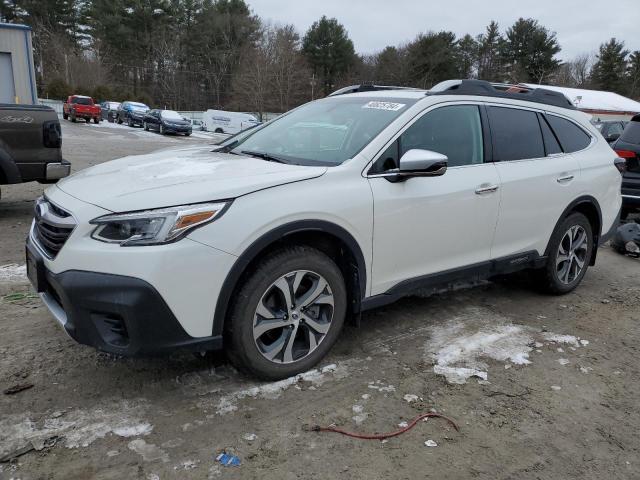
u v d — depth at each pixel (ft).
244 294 9.67
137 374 10.63
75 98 122.31
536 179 14.33
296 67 198.59
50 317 12.98
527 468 8.67
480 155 13.35
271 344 10.37
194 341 9.27
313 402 10.03
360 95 14.21
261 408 9.76
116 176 10.54
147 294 8.63
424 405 10.17
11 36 56.75
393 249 11.55
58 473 7.94
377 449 8.87
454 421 9.74
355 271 11.16
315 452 8.71
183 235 8.87
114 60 221.87
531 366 11.94
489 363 11.94
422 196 11.78
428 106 12.49
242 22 229.86
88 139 76.79
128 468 8.12
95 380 10.36
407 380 11.00
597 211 16.58
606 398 10.85
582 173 15.81
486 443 9.20
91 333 8.96
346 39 222.48
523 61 230.48
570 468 8.73
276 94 193.57
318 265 10.44
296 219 9.89
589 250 16.79
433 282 12.63
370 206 10.91
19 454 8.27
